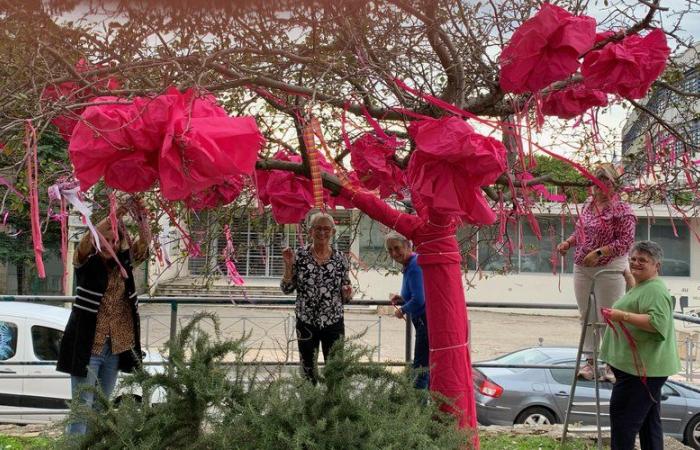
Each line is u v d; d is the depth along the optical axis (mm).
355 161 3326
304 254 4926
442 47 3211
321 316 4871
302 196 3488
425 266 3547
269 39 2650
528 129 2646
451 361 3496
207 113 2299
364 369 3258
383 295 19953
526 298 20688
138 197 3477
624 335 4352
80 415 3016
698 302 20391
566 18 2352
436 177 2623
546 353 8430
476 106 3312
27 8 2055
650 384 4320
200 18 2197
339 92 3266
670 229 20516
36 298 5949
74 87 2666
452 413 3445
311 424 3035
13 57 2428
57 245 12008
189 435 3053
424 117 2701
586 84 2729
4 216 2869
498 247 4305
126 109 2209
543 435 5680
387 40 3268
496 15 3031
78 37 2633
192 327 3312
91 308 4102
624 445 4355
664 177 3520
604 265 4996
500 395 7836
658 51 2637
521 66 2412
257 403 3049
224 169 2107
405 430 3021
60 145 3162
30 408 7113
